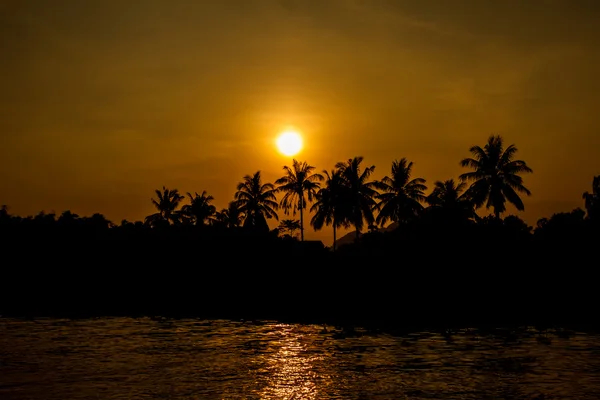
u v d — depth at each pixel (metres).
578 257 53.28
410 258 56.53
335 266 59.62
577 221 60.41
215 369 26.77
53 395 22.38
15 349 32.50
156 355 30.41
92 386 23.70
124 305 57.09
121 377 25.25
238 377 25.09
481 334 37.38
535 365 26.78
